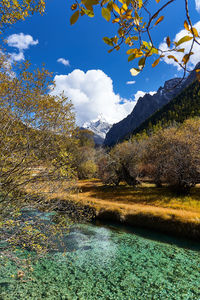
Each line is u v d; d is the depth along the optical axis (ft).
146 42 5.51
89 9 5.13
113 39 5.88
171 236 50.24
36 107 23.93
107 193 97.50
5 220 24.89
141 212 61.46
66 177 27.35
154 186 109.29
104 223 60.64
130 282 30.66
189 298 27.07
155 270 34.17
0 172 22.13
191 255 39.83
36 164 24.94
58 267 34.30
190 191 86.48
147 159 118.32
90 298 26.91
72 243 45.19
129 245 44.83
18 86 23.22
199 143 84.12
